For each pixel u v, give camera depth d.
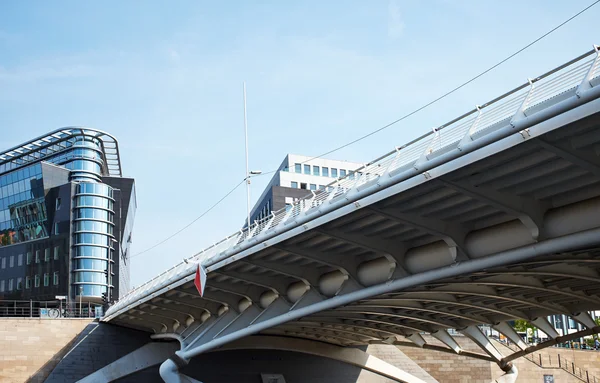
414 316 44.38
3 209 107.69
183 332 55.59
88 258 98.88
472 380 73.56
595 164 18.08
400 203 23.61
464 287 32.94
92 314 98.62
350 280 32.00
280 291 38.50
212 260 36.06
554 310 39.62
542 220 21.53
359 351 67.62
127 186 110.19
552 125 16.73
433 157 20.72
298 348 63.31
